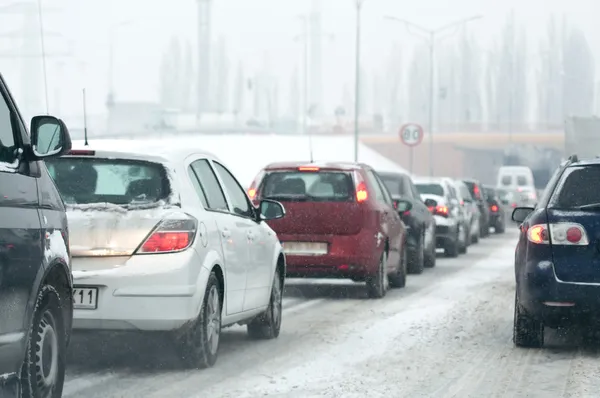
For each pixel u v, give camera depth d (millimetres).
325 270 35188
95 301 19938
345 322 29594
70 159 21281
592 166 24359
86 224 20250
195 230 20719
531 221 24031
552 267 23469
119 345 23391
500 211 91312
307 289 39375
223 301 22203
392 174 49250
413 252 47375
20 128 15258
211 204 22453
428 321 29875
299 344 25266
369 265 35406
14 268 14070
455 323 29516
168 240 20328
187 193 21234
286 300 35625
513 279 44844
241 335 26719
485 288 40500
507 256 61156
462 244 62969
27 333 14555
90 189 20906
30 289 14617
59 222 15938
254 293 24469
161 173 21094
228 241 22484
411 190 49406
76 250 20125
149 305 20047
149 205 20594
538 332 24938
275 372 21344
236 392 19219
